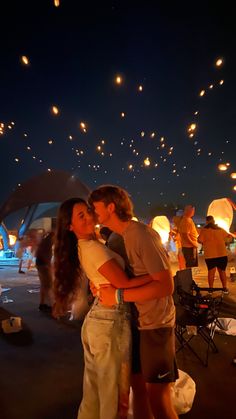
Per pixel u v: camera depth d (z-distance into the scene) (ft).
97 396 7.55
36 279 36.32
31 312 22.72
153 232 7.80
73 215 7.90
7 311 23.12
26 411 11.07
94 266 7.42
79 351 15.97
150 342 7.67
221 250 26.30
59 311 8.38
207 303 15.39
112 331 7.41
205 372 13.62
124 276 7.37
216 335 17.69
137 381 8.50
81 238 7.91
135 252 7.62
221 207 26.35
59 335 18.19
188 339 16.51
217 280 33.68
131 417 9.26
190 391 11.08
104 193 7.85
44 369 14.14
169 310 7.86
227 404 11.23
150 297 7.29
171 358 7.77
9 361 14.98
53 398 11.82
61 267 8.22
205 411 10.82
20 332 18.72
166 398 7.75
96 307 7.77
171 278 7.48
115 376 7.31
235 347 16.14
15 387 12.66
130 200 8.16
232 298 25.23
